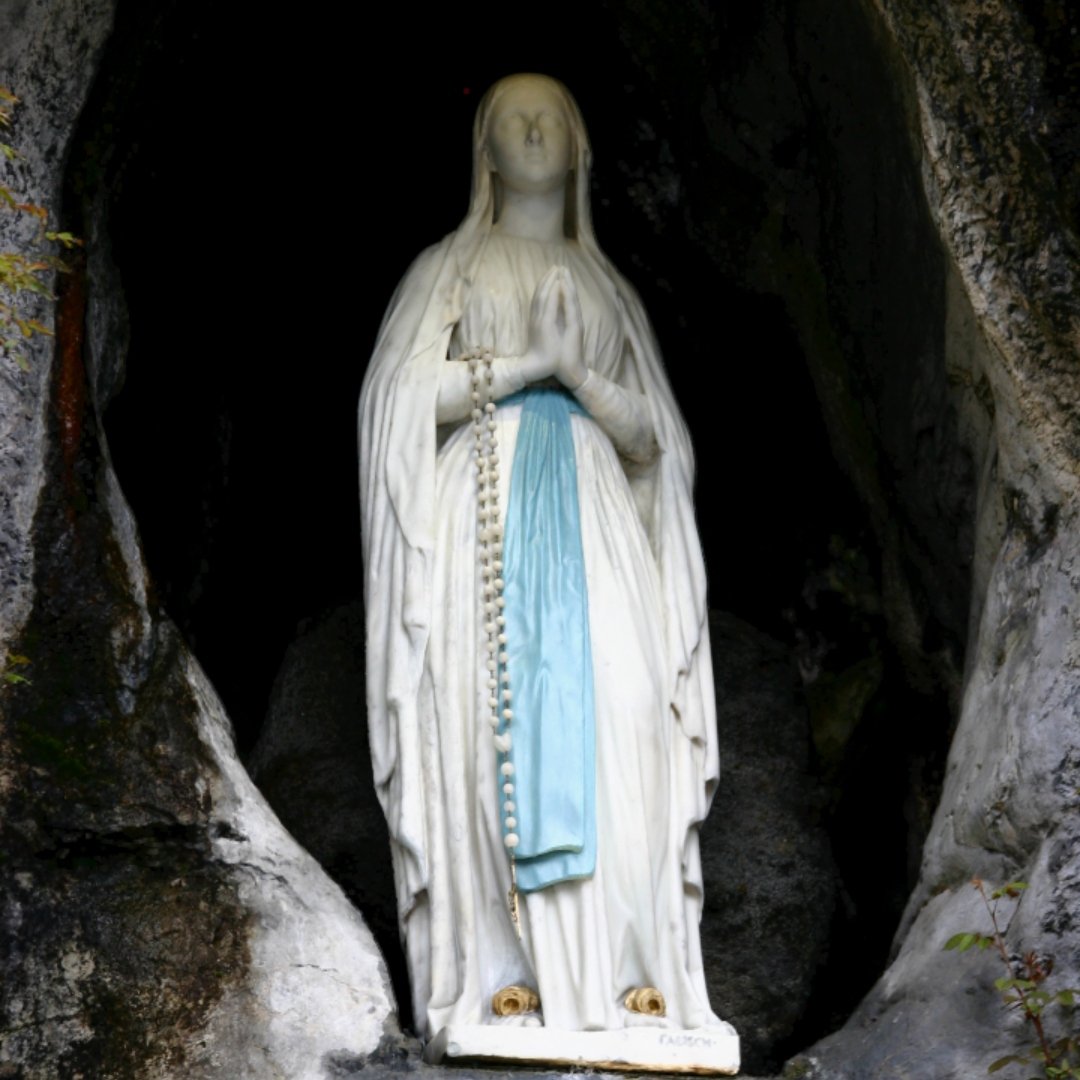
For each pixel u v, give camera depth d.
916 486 12.01
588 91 12.84
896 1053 10.16
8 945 10.20
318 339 12.99
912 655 12.27
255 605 12.83
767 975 11.83
